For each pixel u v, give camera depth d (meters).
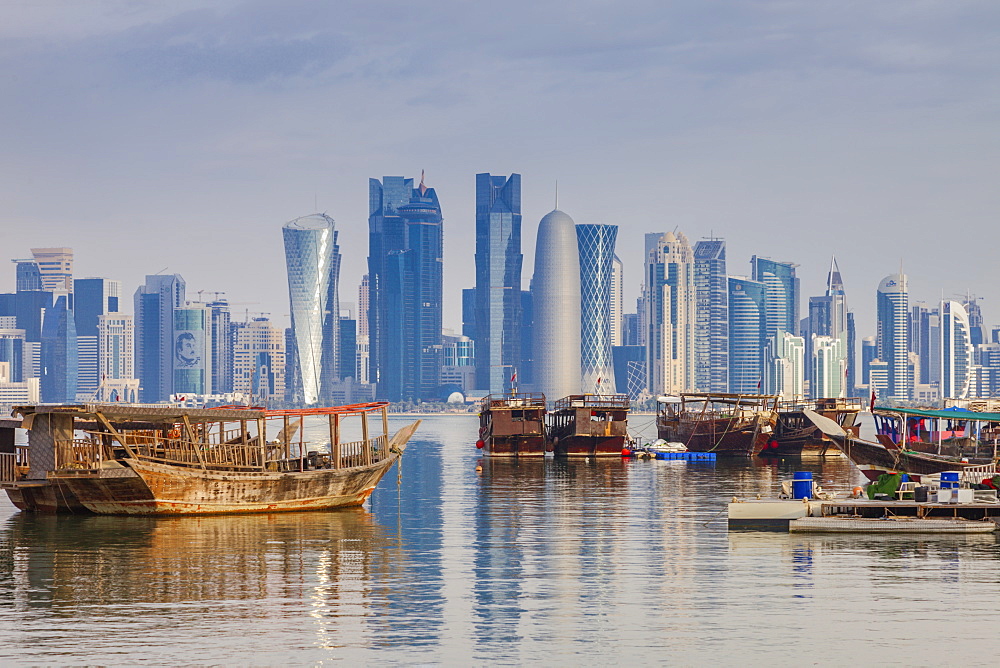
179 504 88.69
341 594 62.38
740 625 55.78
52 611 57.84
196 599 60.84
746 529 86.06
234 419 94.06
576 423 180.50
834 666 49.50
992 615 57.56
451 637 53.56
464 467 166.12
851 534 82.06
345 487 98.75
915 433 127.56
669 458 179.25
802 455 186.38
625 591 63.25
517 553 75.75
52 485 88.62
